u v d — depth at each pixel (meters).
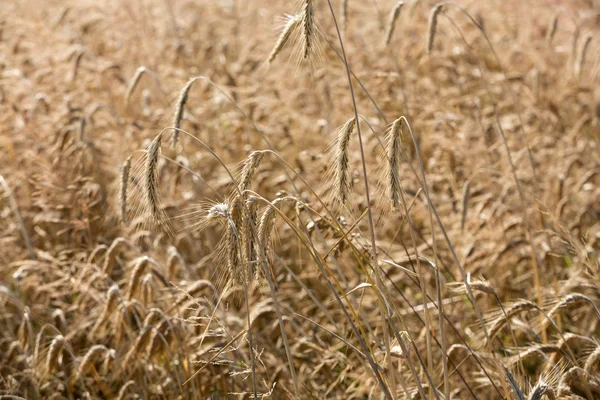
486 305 5.30
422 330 4.75
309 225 3.79
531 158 5.66
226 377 4.68
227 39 11.17
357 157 6.26
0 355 5.02
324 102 8.10
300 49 3.22
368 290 5.25
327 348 4.75
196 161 7.00
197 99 7.92
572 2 12.67
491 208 5.80
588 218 6.79
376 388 3.98
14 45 9.18
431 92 8.19
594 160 7.39
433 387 3.24
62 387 4.82
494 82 9.00
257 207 3.21
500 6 12.19
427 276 5.31
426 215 6.07
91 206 5.46
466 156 6.39
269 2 12.91
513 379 3.32
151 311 4.25
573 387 4.22
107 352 4.30
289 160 7.32
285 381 4.65
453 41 10.12
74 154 6.10
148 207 3.26
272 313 4.77
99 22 10.97
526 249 5.80
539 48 10.38
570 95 8.51
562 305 3.68
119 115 8.12
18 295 5.29
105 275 4.73
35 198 6.18
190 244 6.25
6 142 6.99
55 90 8.25
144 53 9.84
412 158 6.80
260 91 8.56
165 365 4.64
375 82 6.97
